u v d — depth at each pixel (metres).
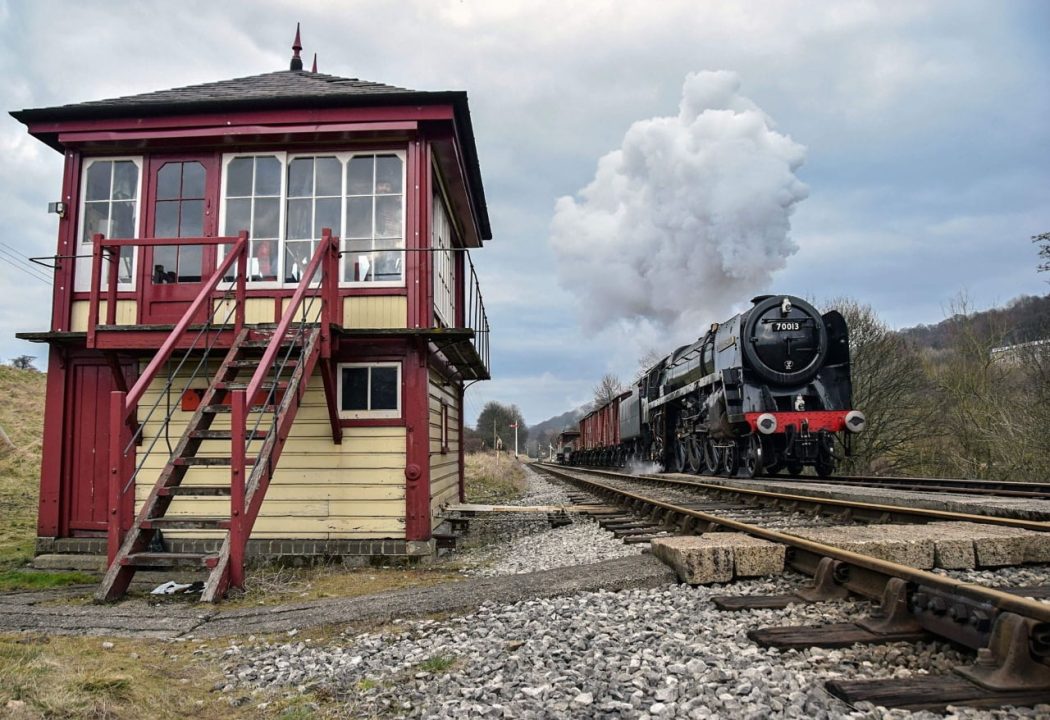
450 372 11.77
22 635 4.86
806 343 15.09
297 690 3.83
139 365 8.84
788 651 3.64
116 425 6.22
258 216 8.87
